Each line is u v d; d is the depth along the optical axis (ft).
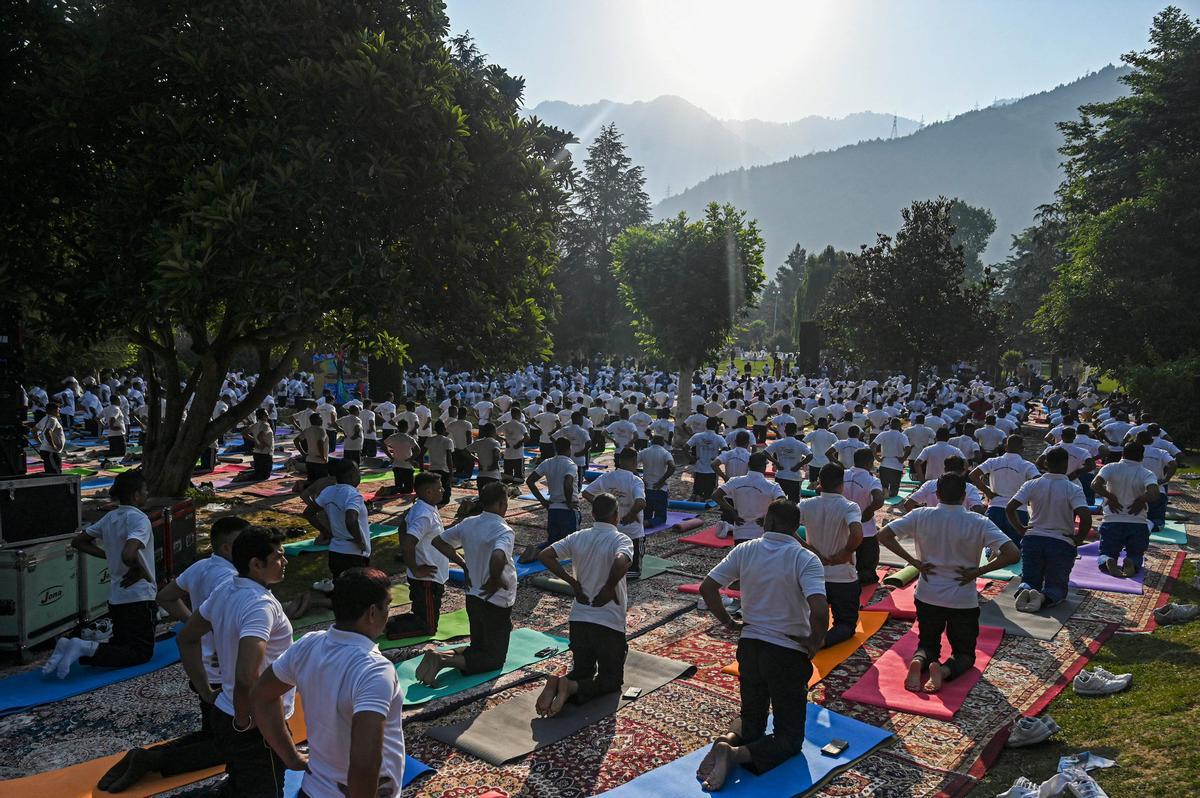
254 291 29.78
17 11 32.04
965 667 20.94
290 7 33.14
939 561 20.92
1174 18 102.06
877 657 22.72
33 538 23.31
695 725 18.43
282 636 13.04
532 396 111.55
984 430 50.19
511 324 41.52
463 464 53.31
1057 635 24.09
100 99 31.37
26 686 20.74
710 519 42.37
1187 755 14.97
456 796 15.34
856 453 29.86
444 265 35.47
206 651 14.29
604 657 19.58
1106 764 15.47
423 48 36.76
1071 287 94.79
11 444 27.76
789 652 16.10
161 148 31.19
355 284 30.81
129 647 21.98
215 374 40.65
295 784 14.84
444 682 20.80
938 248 98.53
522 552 34.50
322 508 26.58
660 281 72.54
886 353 99.66
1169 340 85.51
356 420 54.54
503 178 38.17
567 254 175.63
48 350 75.25
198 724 18.84
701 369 78.95
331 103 32.58
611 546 19.40
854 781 15.79
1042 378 165.58
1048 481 26.78
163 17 32.58
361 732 9.44
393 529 39.81
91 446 73.87
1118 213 90.79
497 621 21.43
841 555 23.39
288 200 30.04
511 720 18.49
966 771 16.19
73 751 17.46
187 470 42.50
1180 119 97.96
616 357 182.70
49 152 32.32
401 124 32.71
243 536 13.21
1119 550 30.27
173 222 31.27
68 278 34.01
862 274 100.94
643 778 15.70
